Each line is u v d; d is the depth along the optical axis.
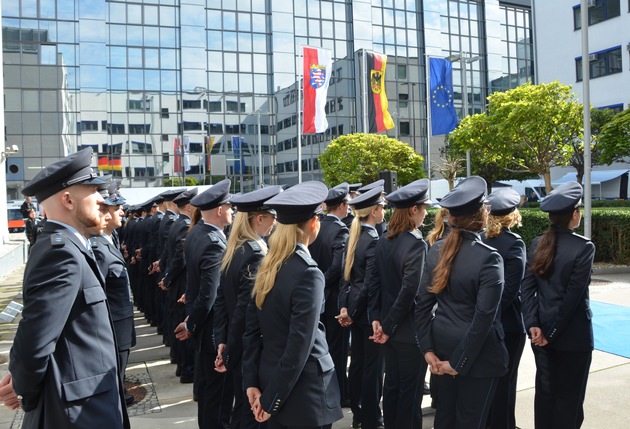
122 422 2.59
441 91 21.55
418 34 40.66
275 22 36.47
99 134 33.19
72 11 32.69
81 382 2.39
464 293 3.12
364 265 4.55
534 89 16.81
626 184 27.14
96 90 33.12
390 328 3.79
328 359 2.93
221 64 35.75
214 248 4.29
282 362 2.71
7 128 31.83
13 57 31.83
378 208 4.70
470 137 18.30
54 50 32.47
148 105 34.28
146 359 6.96
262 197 3.58
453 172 26.69
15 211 30.41
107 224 4.69
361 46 38.34
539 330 3.72
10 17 31.67
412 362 3.80
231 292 3.55
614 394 4.92
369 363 4.39
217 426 4.21
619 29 28.09
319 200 2.91
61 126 32.62
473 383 3.16
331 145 24.52
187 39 34.75
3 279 14.96
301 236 2.93
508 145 17.64
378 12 39.31
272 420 2.85
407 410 3.82
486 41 43.16
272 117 36.75
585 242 3.65
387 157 23.28
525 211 13.13
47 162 32.50
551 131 16.38
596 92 29.58
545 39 32.81
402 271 3.84
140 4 34.06
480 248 3.13
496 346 3.19
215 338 3.78
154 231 8.65
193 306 4.25
